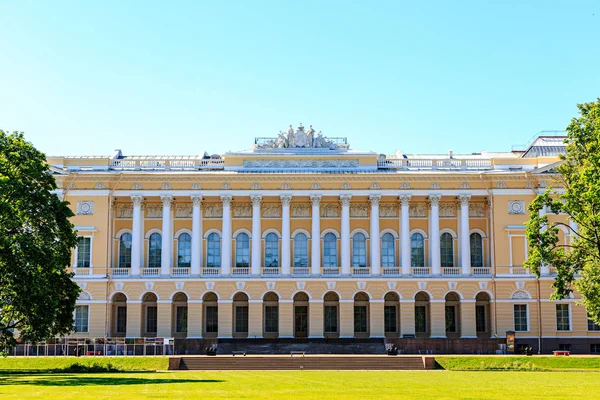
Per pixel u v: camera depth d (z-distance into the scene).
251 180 94.56
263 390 46.81
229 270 94.06
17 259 58.50
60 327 65.25
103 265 93.00
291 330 92.75
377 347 87.31
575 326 91.75
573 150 69.94
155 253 96.69
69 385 49.03
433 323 93.00
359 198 95.75
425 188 94.88
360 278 93.25
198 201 94.69
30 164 61.78
